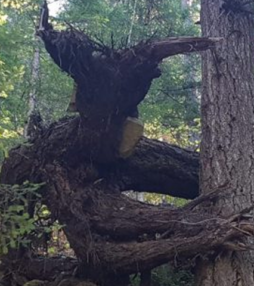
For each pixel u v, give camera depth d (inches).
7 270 239.0
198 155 271.3
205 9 284.2
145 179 261.4
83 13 347.9
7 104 318.7
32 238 235.1
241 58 260.5
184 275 265.4
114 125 225.6
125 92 212.2
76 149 233.3
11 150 243.0
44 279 237.9
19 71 289.9
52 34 199.3
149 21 389.4
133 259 206.4
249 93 252.2
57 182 227.9
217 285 195.8
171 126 397.4
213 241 194.1
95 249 213.6
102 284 222.4
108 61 203.8
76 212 220.7
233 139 234.5
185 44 201.0
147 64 204.5
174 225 207.8
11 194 201.0
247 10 274.8
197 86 373.1
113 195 233.9
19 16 377.7
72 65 202.5
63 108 376.5
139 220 215.5
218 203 215.6
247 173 225.6
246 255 201.8
